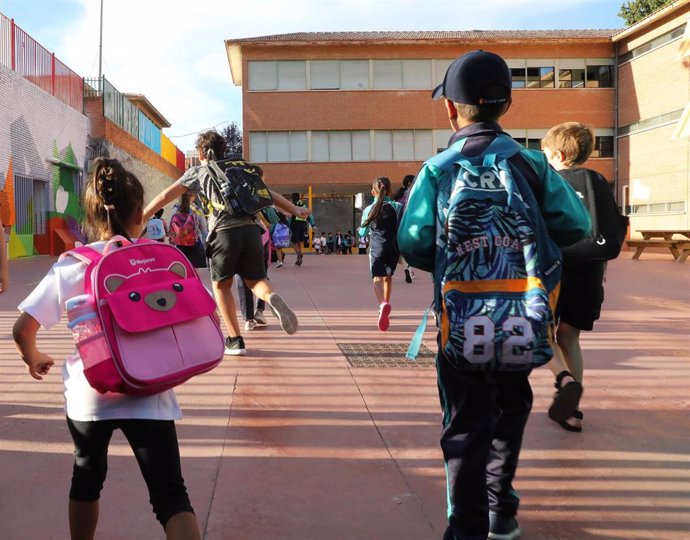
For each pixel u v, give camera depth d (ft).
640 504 9.92
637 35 112.06
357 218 127.75
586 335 23.13
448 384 8.02
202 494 10.00
